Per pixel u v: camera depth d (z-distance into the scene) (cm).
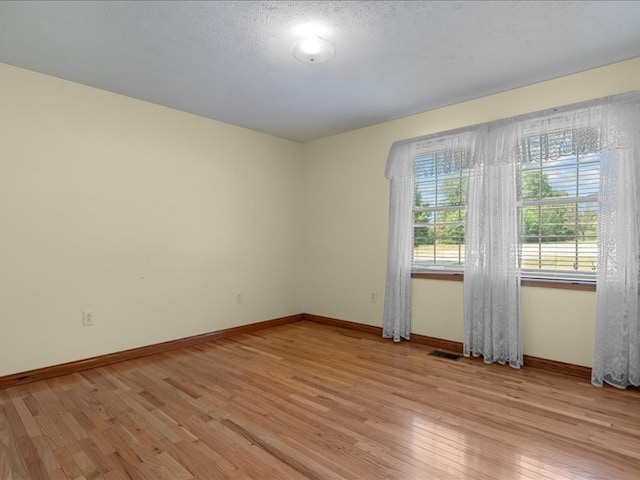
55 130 299
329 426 215
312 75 296
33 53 260
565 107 291
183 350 365
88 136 316
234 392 262
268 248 462
